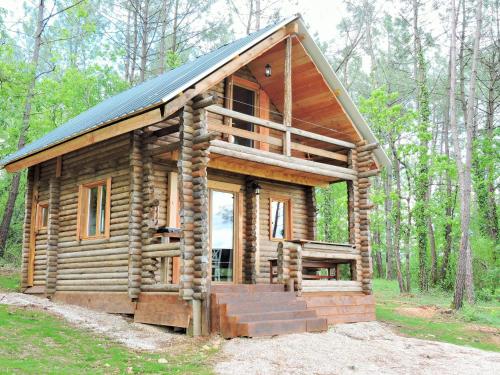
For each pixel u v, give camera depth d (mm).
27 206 16516
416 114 24094
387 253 32719
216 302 10562
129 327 11203
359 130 15273
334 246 13938
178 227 13141
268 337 10219
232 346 9492
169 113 10469
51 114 22922
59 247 14969
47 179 16094
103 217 13742
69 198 14930
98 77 25281
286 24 13156
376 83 33625
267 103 15773
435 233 30438
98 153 13945
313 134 13984
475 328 14242
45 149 14414
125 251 12602
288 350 9203
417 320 15016
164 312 11133
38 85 22875
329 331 11664
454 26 20734
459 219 24516
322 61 14188
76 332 10328
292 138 16578
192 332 10438
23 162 15625
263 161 12586
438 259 30047
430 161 26312
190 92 10797
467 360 9375
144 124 10930
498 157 26938
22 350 8445
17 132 21766
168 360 8602
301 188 17188
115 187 13289
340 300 13305
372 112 24281
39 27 22953
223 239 14867
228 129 11977
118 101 16172
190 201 10852
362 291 14438
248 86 15422
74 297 13930
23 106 22828
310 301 12539
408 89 35000
